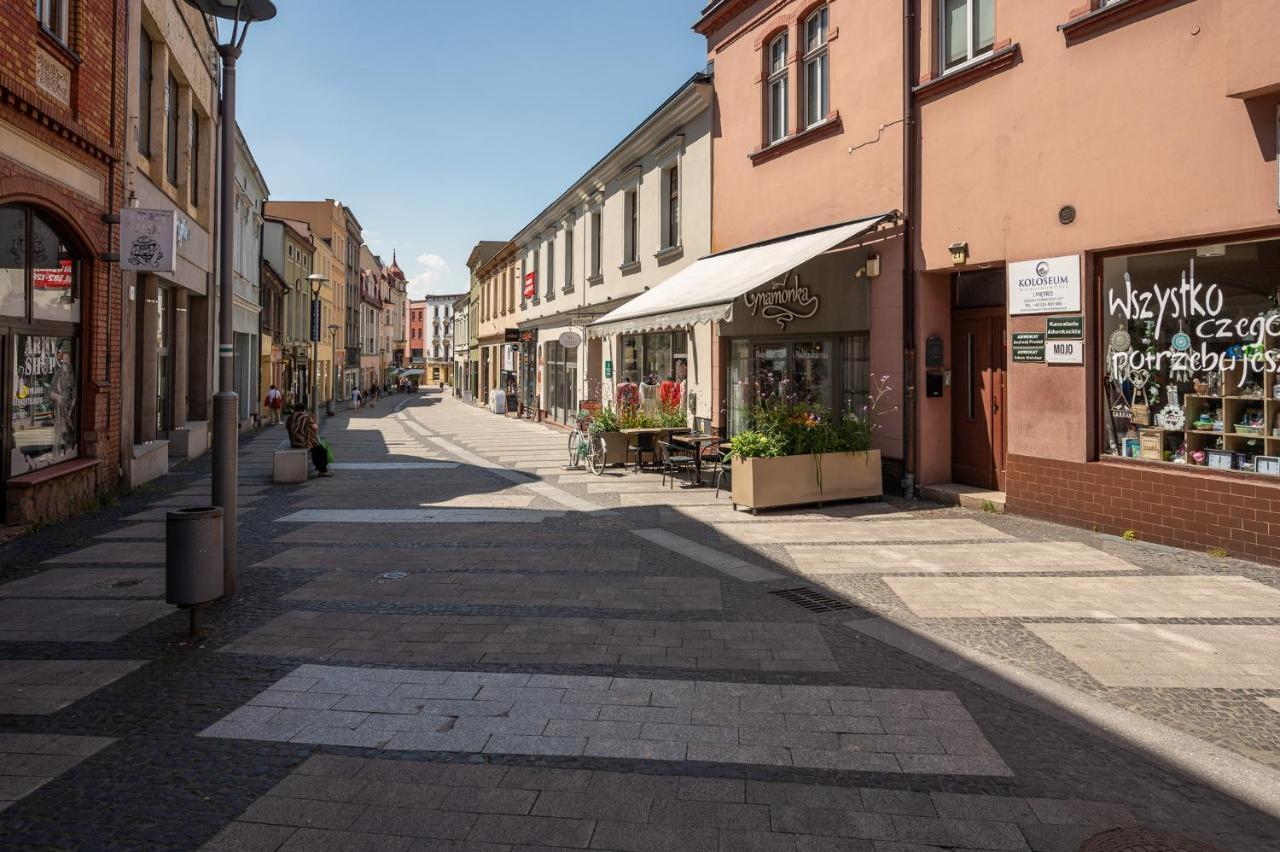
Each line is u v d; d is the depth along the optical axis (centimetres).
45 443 1027
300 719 419
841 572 715
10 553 823
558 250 2811
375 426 3145
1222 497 738
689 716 420
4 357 930
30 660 507
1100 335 862
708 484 1295
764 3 1397
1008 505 960
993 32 979
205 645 534
